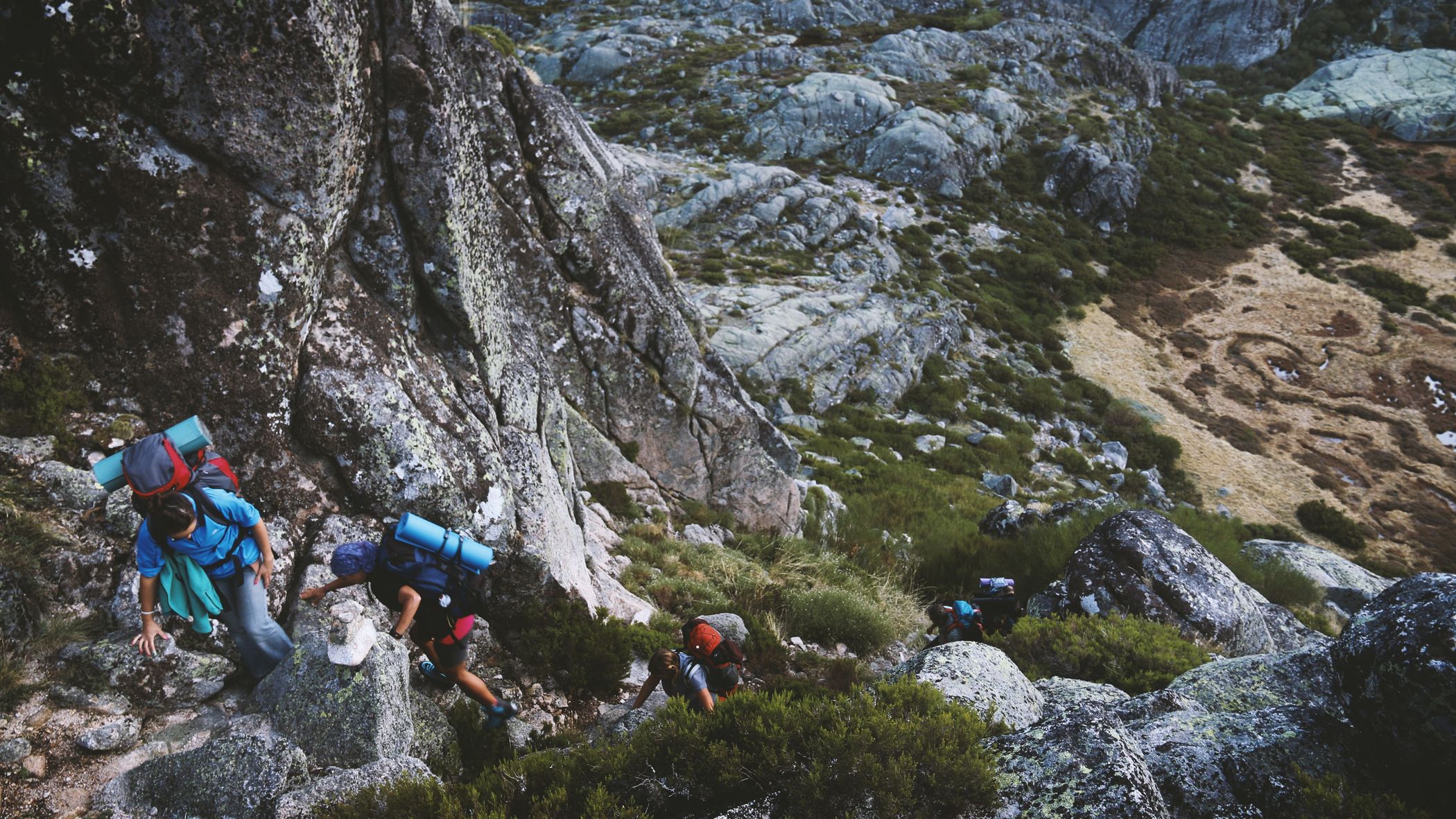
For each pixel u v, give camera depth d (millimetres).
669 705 4707
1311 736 4371
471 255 7090
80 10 4578
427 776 4398
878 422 27641
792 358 28297
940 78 55406
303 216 5559
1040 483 26906
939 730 4230
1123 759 3879
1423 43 78375
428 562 4762
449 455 6270
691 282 31969
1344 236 51156
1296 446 34719
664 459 12117
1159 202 51906
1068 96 59375
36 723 4066
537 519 6977
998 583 9367
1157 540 10688
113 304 5082
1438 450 35375
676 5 65125
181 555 4215
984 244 43688
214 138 5148
